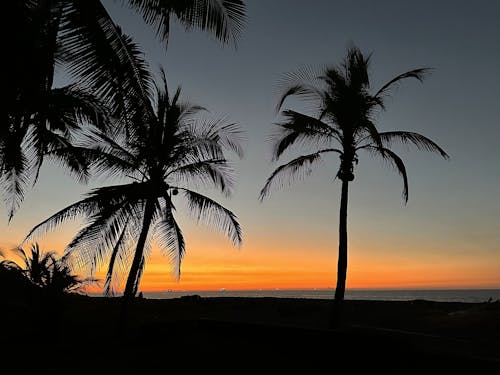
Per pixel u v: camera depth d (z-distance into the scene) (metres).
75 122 10.39
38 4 6.06
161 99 16.34
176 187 16.61
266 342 11.16
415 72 14.42
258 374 8.80
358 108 14.82
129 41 6.83
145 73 6.96
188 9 6.61
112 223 15.00
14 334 14.18
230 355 10.24
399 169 14.69
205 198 16.80
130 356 10.92
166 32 6.54
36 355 11.65
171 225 16.80
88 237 14.44
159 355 10.81
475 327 14.91
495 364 7.79
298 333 10.55
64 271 15.88
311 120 14.95
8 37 5.88
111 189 15.44
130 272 15.84
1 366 10.27
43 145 7.80
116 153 16.23
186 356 10.37
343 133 15.16
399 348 9.00
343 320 19.14
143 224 16.17
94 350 12.13
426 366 8.53
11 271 16.23
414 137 14.77
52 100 7.92
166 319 21.03
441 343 10.23
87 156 14.98
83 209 15.12
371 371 8.77
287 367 9.23
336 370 8.93
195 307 27.70
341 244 14.85
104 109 8.45
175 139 16.17
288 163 15.80
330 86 15.26
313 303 31.81
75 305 24.39
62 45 6.20
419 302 31.80
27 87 6.47
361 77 14.95
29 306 15.39
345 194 15.08
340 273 14.65
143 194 15.62
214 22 6.76
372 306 27.95
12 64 5.97
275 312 23.38
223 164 16.77
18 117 6.71
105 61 6.33
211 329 12.67
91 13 6.28
